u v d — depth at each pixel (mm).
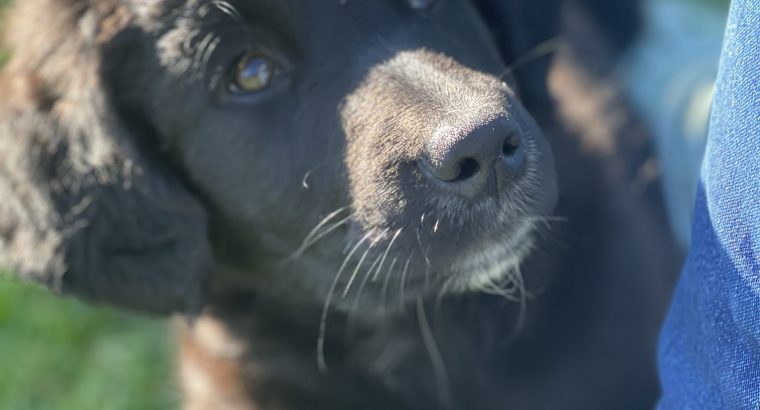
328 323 655
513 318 650
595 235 661
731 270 490
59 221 626
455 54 587
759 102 480
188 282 628
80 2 629
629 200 686
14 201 636
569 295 653
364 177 571
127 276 629
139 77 614
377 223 569
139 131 620
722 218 492
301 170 598
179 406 741
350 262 599
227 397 683
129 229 625
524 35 649
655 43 828
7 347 803
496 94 556
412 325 655
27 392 789
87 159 621
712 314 498
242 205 619
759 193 480
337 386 671
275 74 597
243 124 604
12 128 633
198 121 610
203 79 599
